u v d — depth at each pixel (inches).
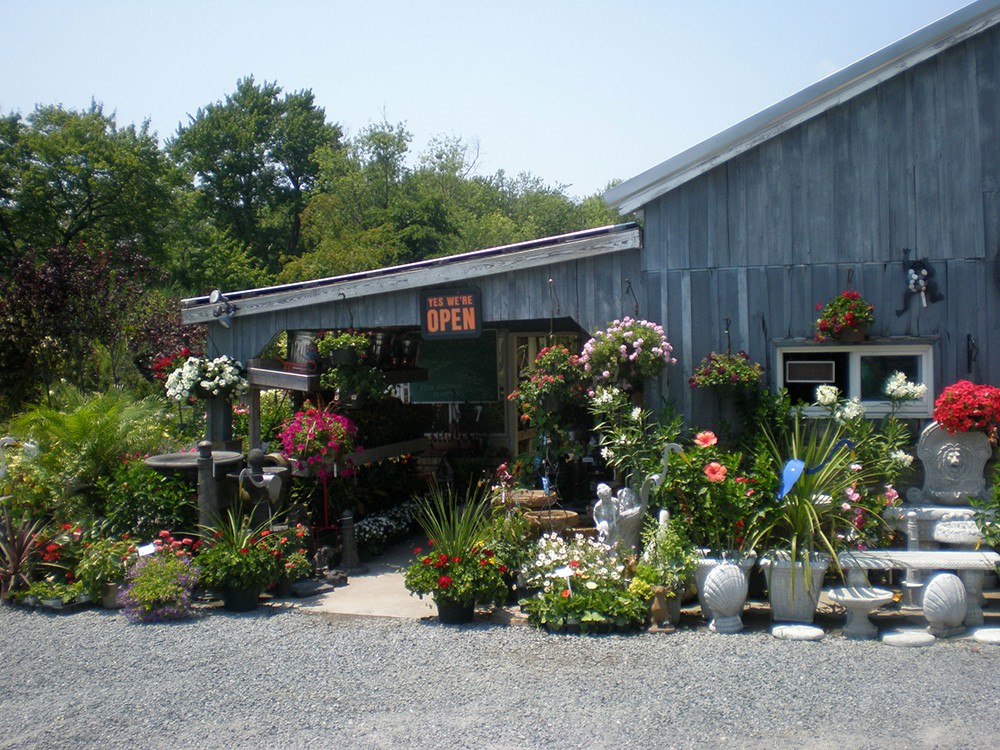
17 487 308.8
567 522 290.5
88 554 286.0
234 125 1621.6
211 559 273.0
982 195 283.3
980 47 282.8
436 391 488.4
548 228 1648.6
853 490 255.0
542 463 309.4
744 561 245.0
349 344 338.0
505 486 305.6
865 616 230.7
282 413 471.8
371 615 266.2
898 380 276.4
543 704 192.5
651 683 201.9
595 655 222.5
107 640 249.0
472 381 483.5
